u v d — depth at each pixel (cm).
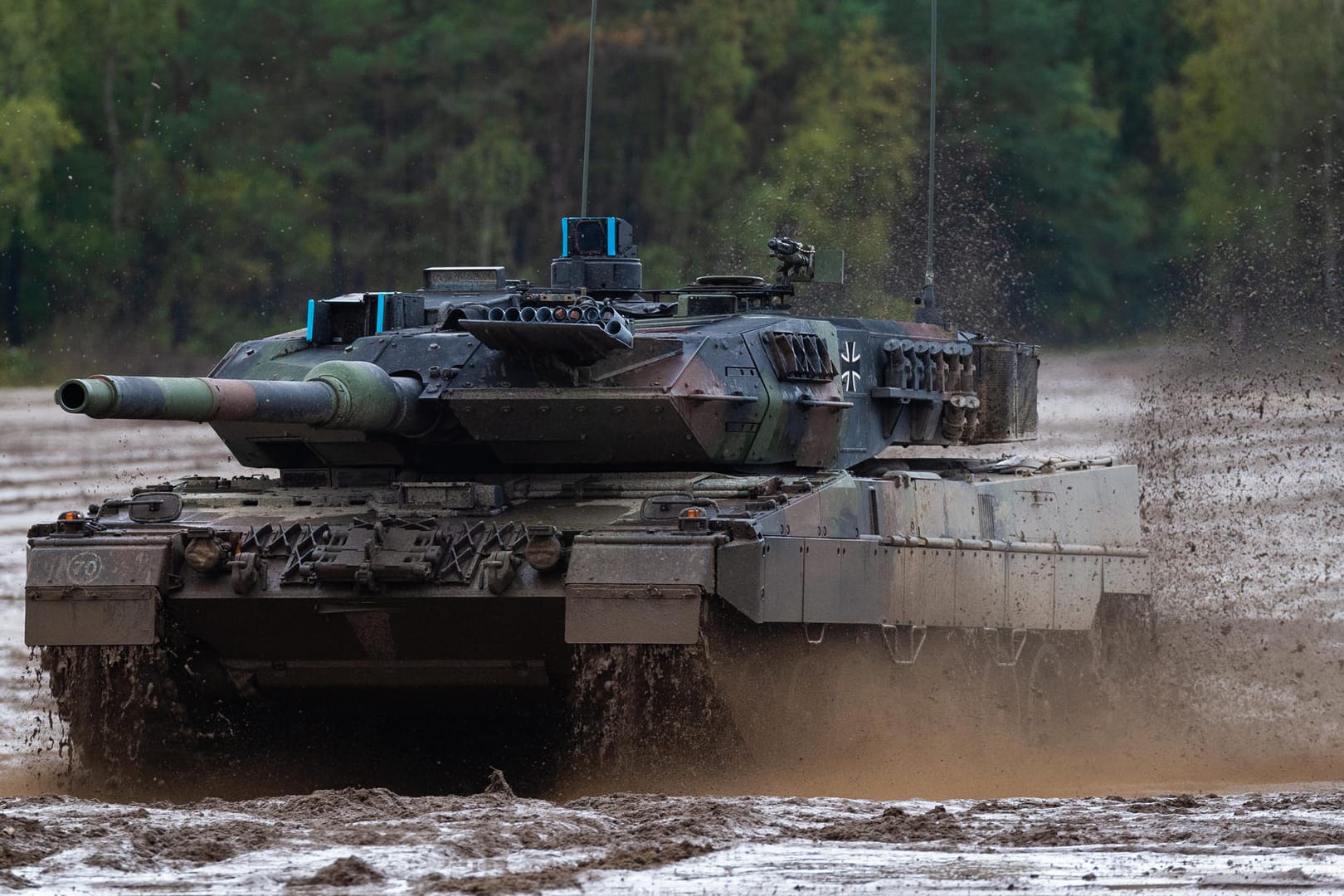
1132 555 9438
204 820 5838
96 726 7156
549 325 6962
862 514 7412
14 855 5241
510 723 7594
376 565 6775
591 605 6556
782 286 8662
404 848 5366
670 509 6831
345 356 7594
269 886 4938
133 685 7000
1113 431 16900
